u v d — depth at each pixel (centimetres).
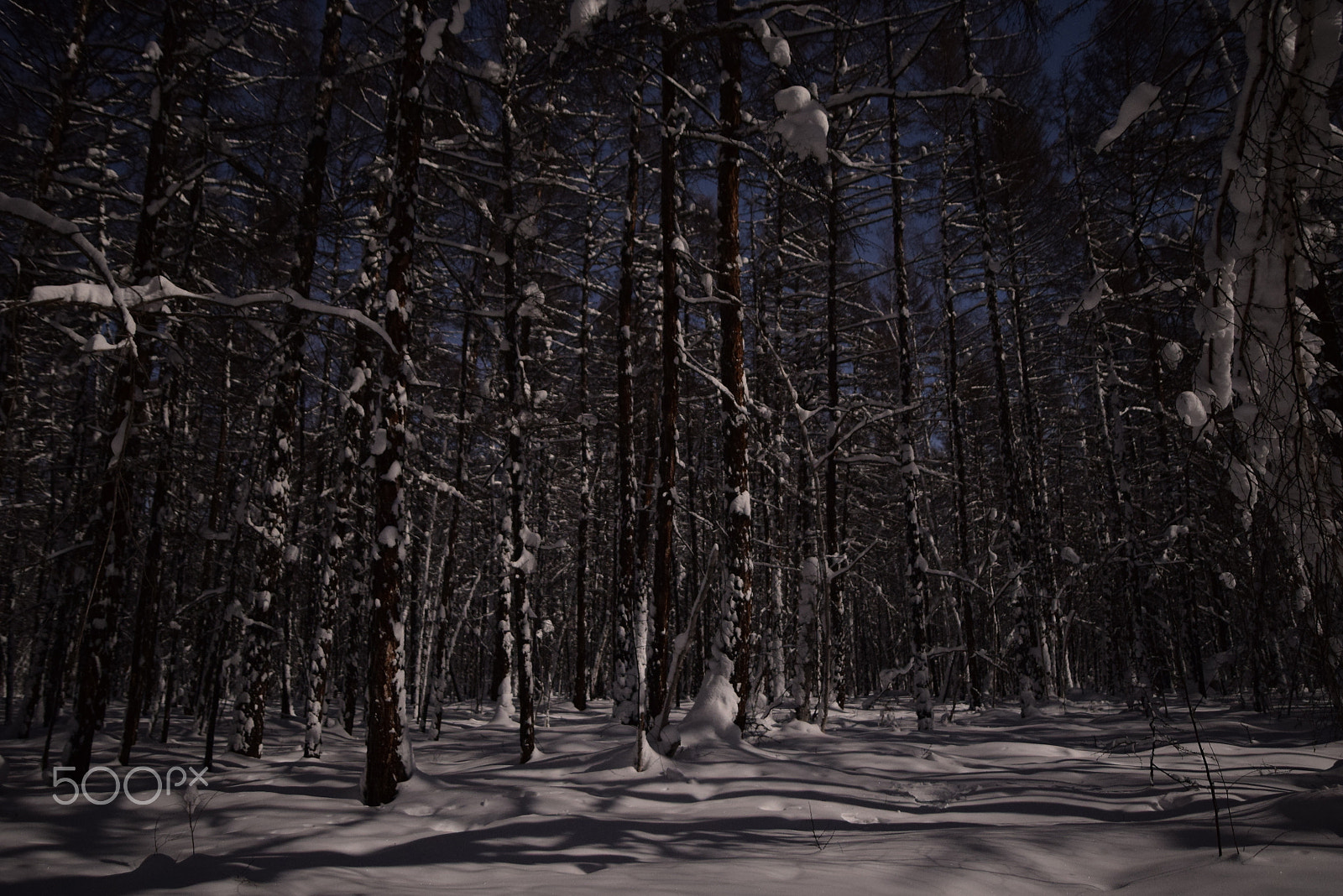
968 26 1343
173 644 1388
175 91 985
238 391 1252
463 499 1264
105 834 604
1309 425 385
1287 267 388
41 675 1379
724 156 1053
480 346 1667
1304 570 400
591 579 2597
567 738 1177
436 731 1409
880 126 1560
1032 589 1761
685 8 962
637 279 1689
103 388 1372
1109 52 602
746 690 979
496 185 1089
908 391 1385
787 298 1755
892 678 1356
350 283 1528
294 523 1326
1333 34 374
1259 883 360
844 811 635
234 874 459
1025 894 401
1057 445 2438
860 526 2338
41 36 961
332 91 1084
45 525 1353
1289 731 958
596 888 404
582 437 1955
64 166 1041
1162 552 1442
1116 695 1889
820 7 1020
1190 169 491
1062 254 1370
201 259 1131
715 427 2167
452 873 461
